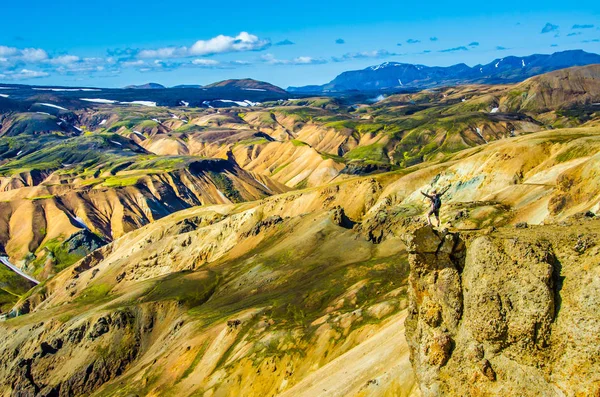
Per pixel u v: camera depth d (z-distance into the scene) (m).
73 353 147.62
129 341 148.38
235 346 109.69
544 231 29.66
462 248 31.47
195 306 155.38
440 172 183.88
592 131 163.00
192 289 163.75
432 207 32.03
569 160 141.25
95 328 150.38
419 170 199.12
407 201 183.00
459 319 30.52
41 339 156.88
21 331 162.75
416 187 190.62
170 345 129.62
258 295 141.50
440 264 31.45
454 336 30.56
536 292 26.92
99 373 142.25
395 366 49.16
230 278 165.25
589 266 26.05
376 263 126.19
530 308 26.97
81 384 140.75
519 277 27.75
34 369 145.38
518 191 135.50
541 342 26.45
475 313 29.05
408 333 35.12
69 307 183.00
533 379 26.56
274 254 166.75
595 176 95.12
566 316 26.03
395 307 88.94
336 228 168.75
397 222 154.62
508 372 27.59
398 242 142.62
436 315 31.30
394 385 47.25
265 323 112.38
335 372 63.53
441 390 30.30
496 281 28.48
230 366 99.50
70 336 150.75
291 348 94.38
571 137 159.50
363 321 89.94
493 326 28.14
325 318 99.44
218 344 114.06
